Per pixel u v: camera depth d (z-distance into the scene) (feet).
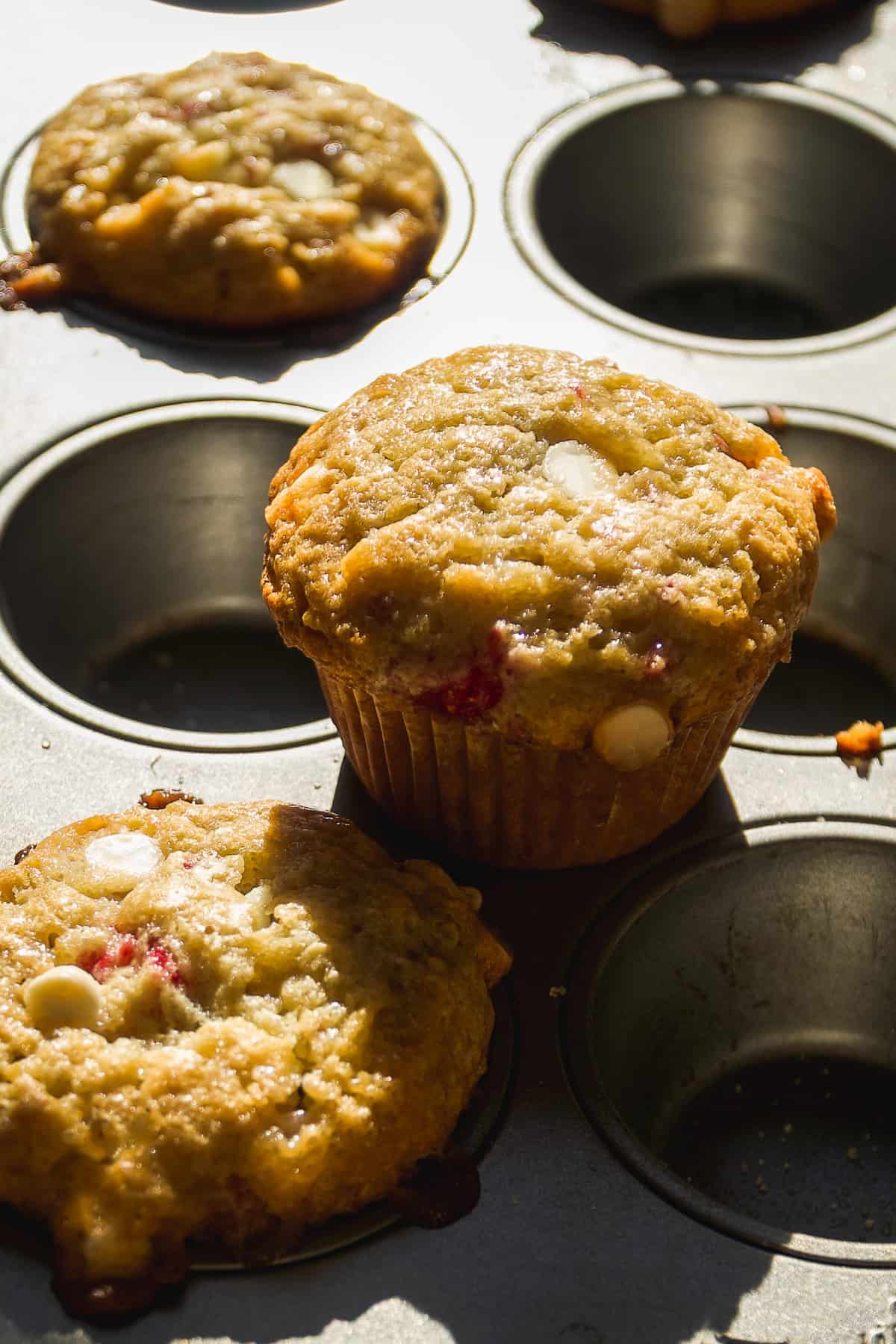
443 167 1.50
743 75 1.57
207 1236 1.05
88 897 1.10
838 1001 1.22
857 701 1.36
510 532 1.12
